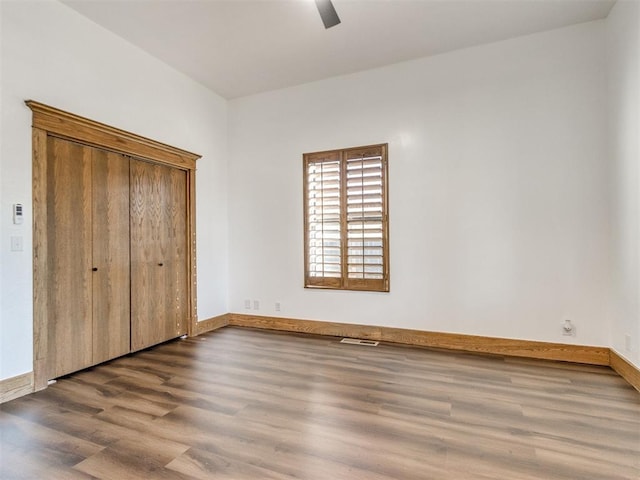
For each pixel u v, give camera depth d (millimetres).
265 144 4688
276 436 2043
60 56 2924
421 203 3865
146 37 3441
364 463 1788
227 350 3703
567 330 3320
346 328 4219
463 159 3697
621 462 1791
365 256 4113
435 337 3805
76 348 3049
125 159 3516
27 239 2668
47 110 2766
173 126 4062
